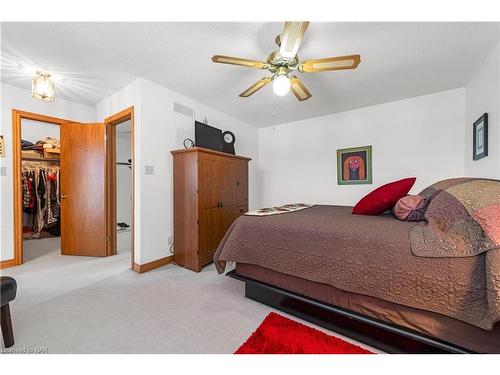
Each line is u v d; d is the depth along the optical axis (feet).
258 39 6.20
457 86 9.16
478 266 3.19
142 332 4.75
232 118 13.21
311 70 5.97
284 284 5.41
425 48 6.58
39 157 13.33
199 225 8.53
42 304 5.90
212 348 4.27
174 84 9.08
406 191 5.57
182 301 6.08
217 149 10.27
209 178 9.11
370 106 11.37
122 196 18.01
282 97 10.37
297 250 5.07
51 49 6.68
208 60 7.30
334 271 4.48
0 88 8.78
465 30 5.81
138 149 8.49
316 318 4.99
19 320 5.16
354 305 4.38
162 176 9.19
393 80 8.64
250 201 14.82
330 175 12.67
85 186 10.27
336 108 11.71
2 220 8.77
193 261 8.48
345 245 4.43
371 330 4.31
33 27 5.70
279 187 14.73
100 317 5.29
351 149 11.93
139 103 8.48
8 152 8.95
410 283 3.67
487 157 7.14
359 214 6.11
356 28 5.70
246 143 14.38
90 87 9.29
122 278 7.69
